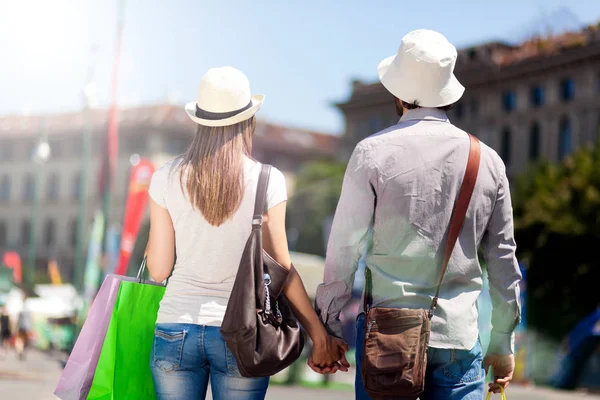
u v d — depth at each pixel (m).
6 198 119.19
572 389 36.19
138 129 104.62
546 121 73.94
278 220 3.77
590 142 70.12
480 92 79.75
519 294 3.84
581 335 35.12
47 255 114.00
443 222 3.65
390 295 3.61
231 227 3.70
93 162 111.06
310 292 27.69
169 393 3.69
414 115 3.85
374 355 3.51
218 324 3.63
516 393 30.81
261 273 3.61
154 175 3.86
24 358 35.19
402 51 3.87
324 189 97.81
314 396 24.09
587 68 70.62
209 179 3.70
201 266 3.70
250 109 3.81
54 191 115.19
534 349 38.53
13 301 40.31
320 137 129.00
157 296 3.95
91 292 31.95
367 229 3.76
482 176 3.70
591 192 49.53
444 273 3.62
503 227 3.81
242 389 3.66
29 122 119.75
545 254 50.44
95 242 31.77
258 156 119.38
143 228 78.88
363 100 101.62
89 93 38.59
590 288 49.06
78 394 3.77
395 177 3.66
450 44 3.89
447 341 3.58
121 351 3.83
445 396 3.65
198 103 3.85
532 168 56.12
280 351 3.56
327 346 3.85
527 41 75.81
